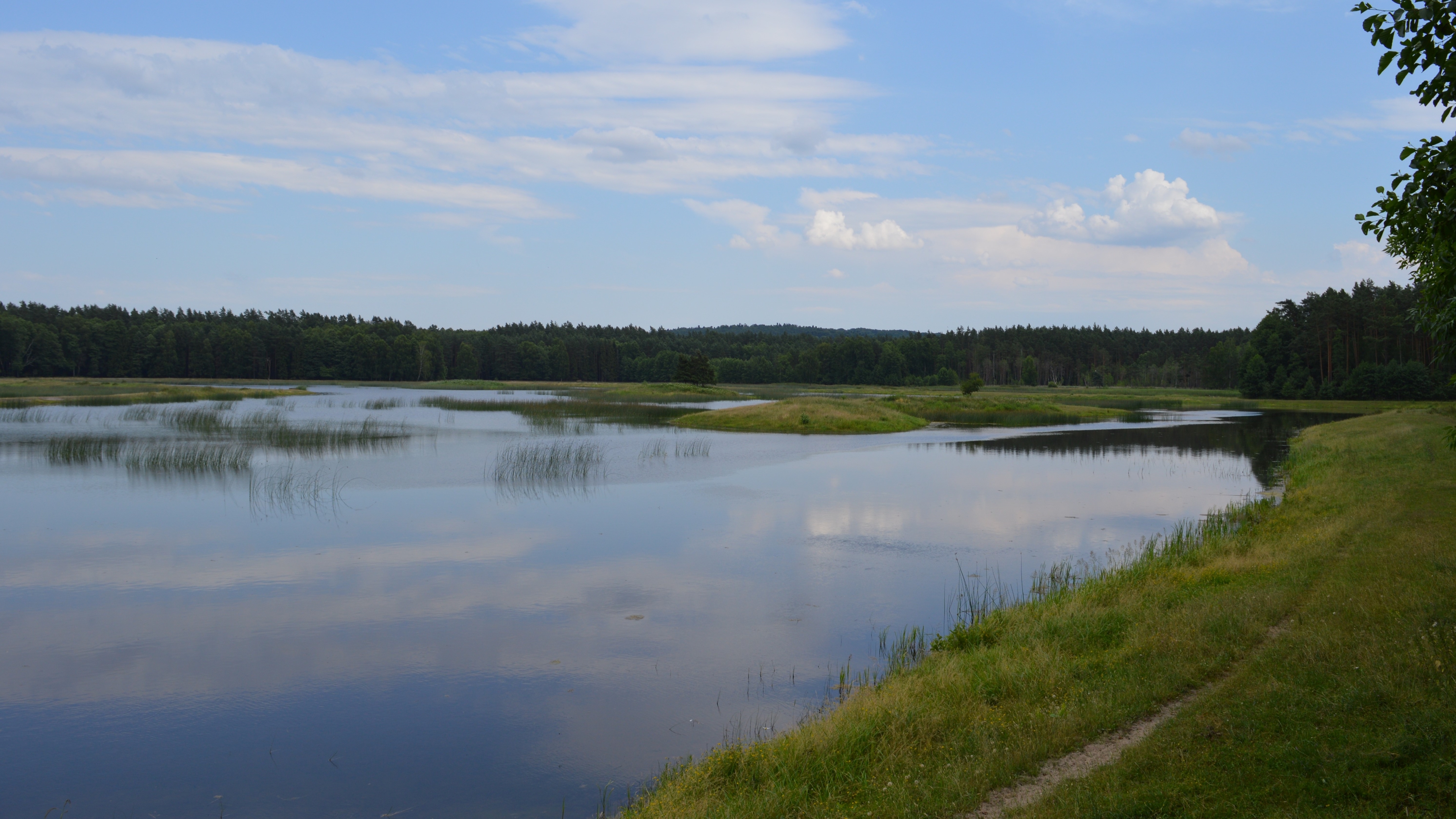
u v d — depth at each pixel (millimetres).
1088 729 8492
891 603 16422
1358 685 8352
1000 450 45438
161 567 19312
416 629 15031
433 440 47656
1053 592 15484
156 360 156875
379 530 23422
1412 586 11781
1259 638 10750
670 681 12586
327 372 171875
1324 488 24312
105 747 10672
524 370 197125
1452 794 6230
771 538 22406
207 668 13242
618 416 69312
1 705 11906
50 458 37188
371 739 10844
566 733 10922
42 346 140500
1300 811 6309
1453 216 8484
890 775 8047
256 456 39281
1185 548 18594
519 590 17516
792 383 199000
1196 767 7195
